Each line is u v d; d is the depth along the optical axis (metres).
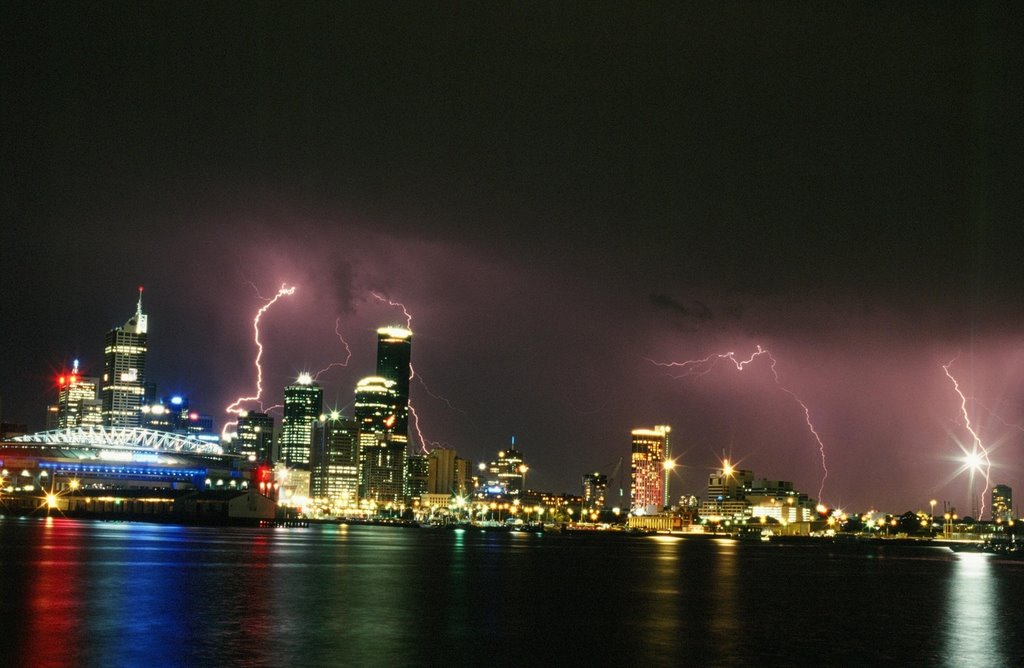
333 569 174.62
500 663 77.06
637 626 101.38
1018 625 112.62
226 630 89.75
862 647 90.81
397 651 80.88
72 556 181.25
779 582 182.25
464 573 176.75
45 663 71.94
